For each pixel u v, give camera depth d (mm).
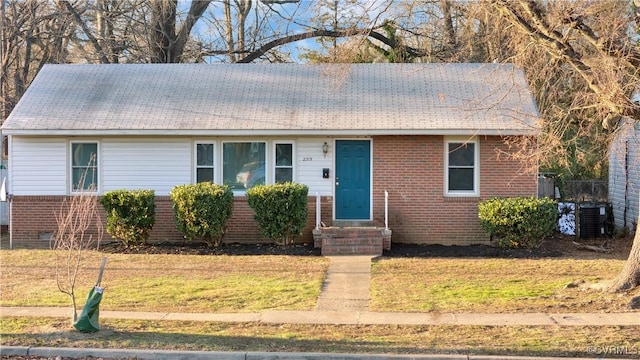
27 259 14242
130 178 16984
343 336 8086
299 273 12547
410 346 7559
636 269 10109
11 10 28000
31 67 31984
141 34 29078
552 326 8438
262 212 15547
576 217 17797
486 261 13812
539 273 12305
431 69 19109
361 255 14664
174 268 13141
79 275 12367
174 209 15805
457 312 9328
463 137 16422
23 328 8461
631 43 9727
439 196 16453
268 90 18266
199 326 8625
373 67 19469
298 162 16797
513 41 12945
